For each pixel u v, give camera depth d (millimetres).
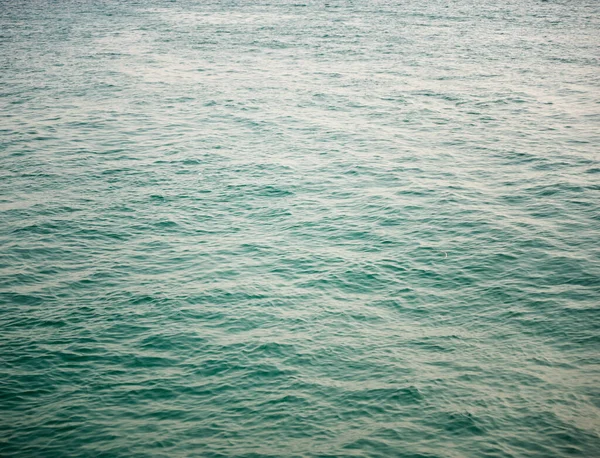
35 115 41000
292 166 31984
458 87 47250
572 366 16984
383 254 23281
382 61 57281
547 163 31609
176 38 71062
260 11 94938
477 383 16375
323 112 41281
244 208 27391
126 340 18297
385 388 16234
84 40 69875
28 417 15203
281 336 18484
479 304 20016
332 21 83750
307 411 15461
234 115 40844
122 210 27156
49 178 30500
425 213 26484
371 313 19688
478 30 74812
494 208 26766
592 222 25188
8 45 66312
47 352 17656
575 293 20312
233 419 15219
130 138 36531
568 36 69750
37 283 21422
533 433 14641
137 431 14812
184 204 27734
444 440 14492
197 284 21391
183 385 16406
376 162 32344
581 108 41125
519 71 52312
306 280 21625
